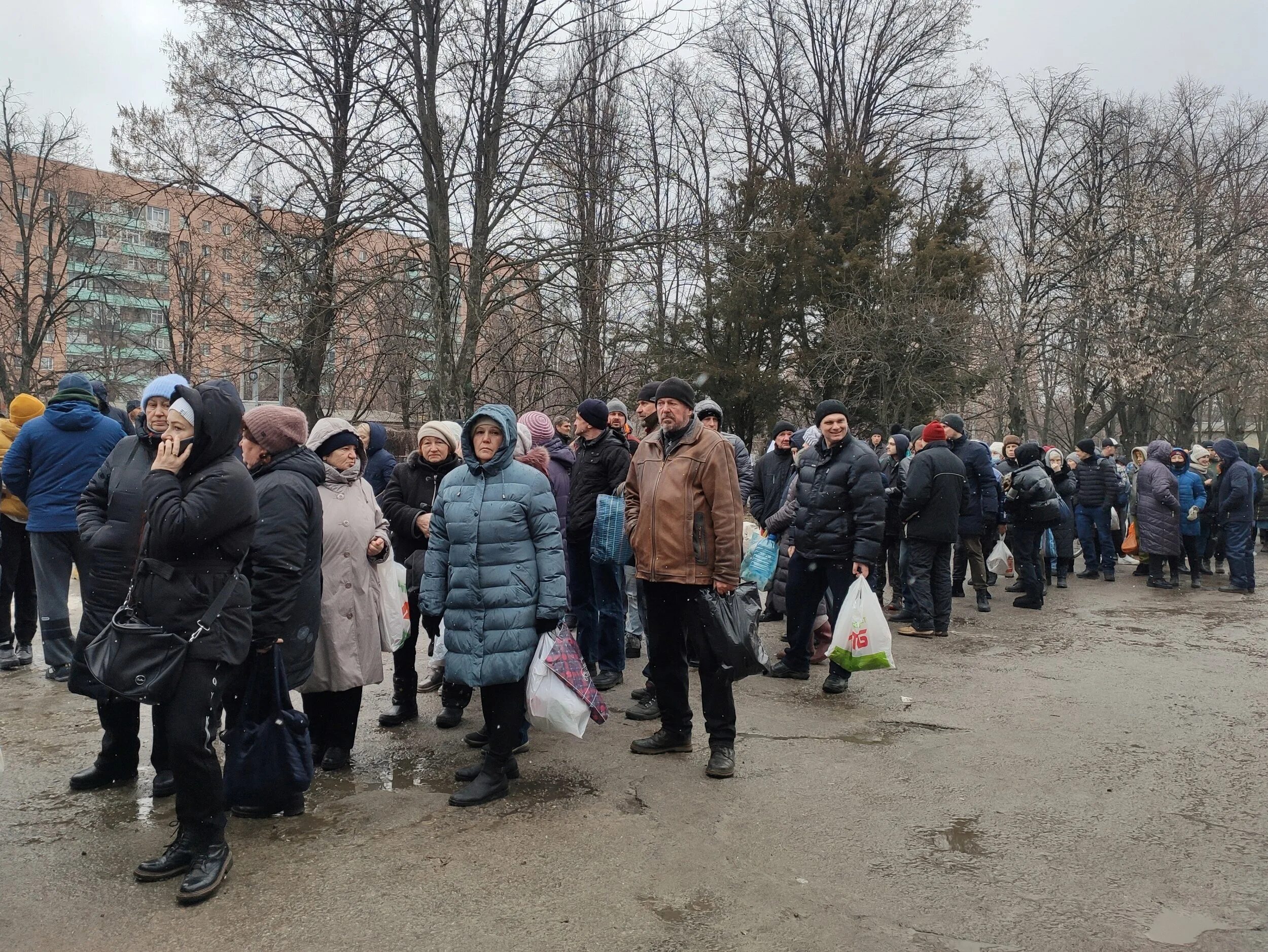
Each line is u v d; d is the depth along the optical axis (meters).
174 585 2.94
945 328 20.20
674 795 3.88
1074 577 12.14
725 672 4.10
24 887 2.98
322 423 4.34
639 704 5.16
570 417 7.62
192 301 21.05
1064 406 32.47
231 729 3.52
